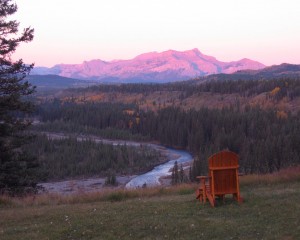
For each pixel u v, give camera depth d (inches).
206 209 470.9
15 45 1015.0
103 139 6791.3
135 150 5201.8
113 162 4468.5
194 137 5418.3
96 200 645.9
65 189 3267.7
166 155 5182.1
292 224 386.3
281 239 351.9
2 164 1018.1
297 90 7224.4
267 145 3002.0
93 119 7652.6
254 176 690.8
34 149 4662.9
